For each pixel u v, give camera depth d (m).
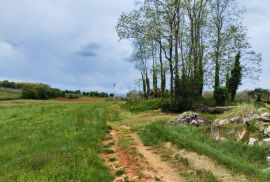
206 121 22.30
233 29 45.78
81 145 16.73
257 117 17.89
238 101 42.84
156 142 18.20
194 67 42.88
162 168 13.41
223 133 17.50
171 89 40.41
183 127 20.62
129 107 49.09
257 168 11.84
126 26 41.41
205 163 13.24
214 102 40.19
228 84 47.03
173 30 41.00
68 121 27.78
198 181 11.43
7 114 39.94
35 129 24.83
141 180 11.85
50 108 46.50
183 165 13.50
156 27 41.09
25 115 36.84
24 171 12.48
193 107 36.66
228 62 46.91
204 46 45.56
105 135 21.38
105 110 43.03
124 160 14.83
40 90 107.38
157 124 23.86
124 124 28.55
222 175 11.67
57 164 12.90
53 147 16.75
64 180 11.09
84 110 39.84
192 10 43.91
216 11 46.59
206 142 16.52
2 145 19.91
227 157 13.20
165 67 48.62
